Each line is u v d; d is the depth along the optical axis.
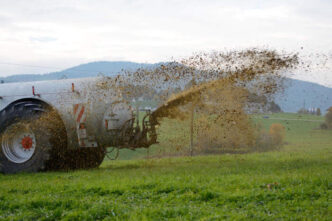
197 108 17.23
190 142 19.42
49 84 16.78
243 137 25.81
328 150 31.67
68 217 8.45
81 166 17.23
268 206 8.59
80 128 15.82
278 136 42.03
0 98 16.69
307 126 67.50
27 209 9.24
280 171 13.55
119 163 20.59
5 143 15.99
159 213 8.41
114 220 8.19
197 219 7.97
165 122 17.17
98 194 10.33
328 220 7.62
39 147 15.71
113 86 16.69
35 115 15.71
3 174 15.92
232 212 8.25
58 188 11.12
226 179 11.56
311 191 9.65
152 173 13.74
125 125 16.17
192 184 10.65
